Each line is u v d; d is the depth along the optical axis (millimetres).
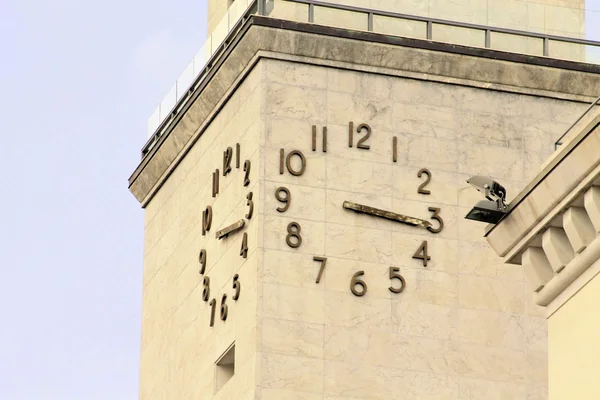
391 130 155250
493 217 121000
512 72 157625
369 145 154500
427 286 153250
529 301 154500
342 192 153250
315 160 153375
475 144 156375
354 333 151250
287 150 153125
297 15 155875
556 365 117750
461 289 153750
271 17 155250
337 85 155125
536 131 157625
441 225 154250
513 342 153750
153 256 169500
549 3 160625
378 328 151625
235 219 155125
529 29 159875
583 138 113875
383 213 153375
